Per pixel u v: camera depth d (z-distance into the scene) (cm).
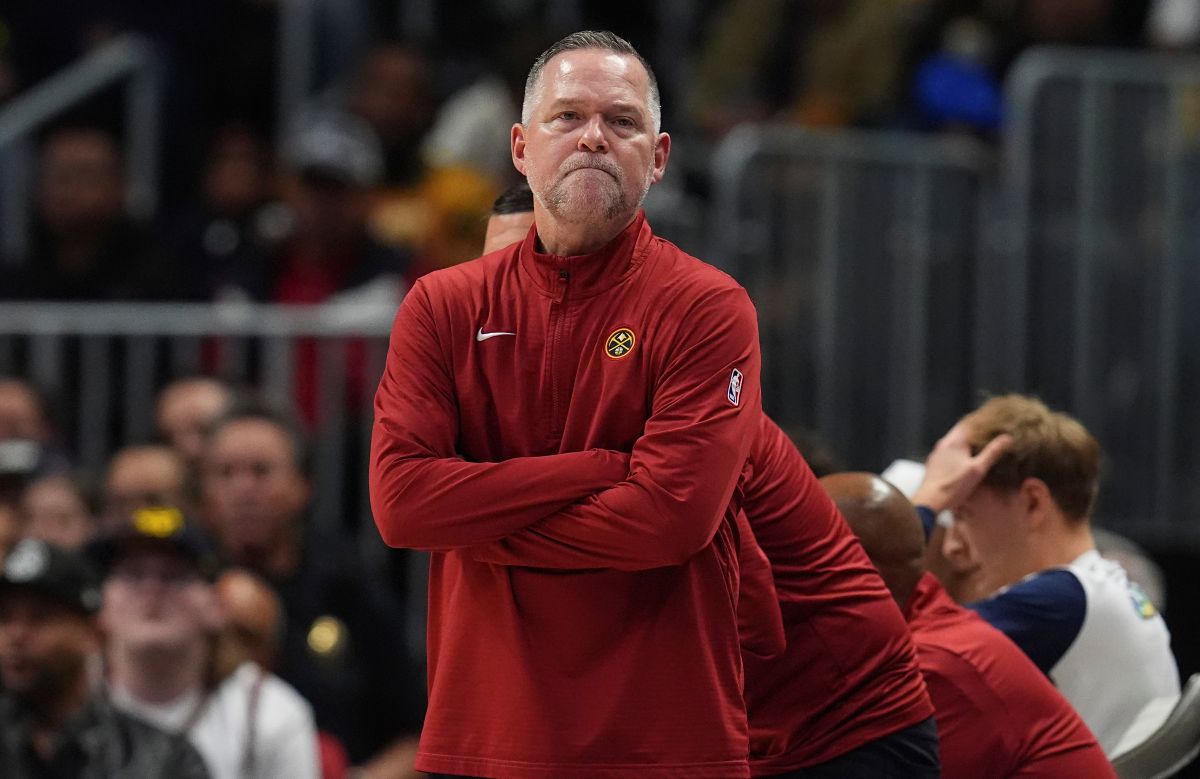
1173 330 2711
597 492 1054
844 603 1234
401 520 1072
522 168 1127
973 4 3228
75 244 2989
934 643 1384
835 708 1230
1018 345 2717
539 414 1090
